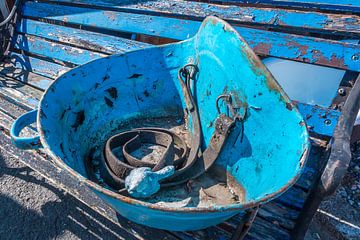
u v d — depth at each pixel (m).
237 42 1.62
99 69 1.91
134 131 1.98
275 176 1.40
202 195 1.74
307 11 1.97
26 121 1.66
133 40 2.66
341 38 1.89
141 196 1.46
